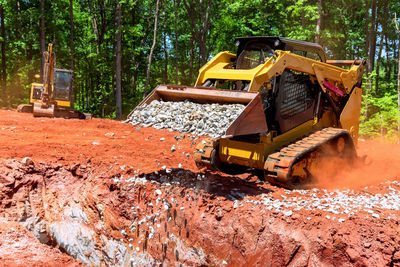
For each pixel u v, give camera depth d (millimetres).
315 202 5980
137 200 7082
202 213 6230
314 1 25016
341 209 5660
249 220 5711
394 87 24219
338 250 4906
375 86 24750
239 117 6031
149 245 6617
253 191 6668
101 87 26516
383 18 31109
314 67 7422
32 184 7598
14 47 32969
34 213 7379
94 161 8148
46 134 11422
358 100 8734
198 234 6145
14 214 7141
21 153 8367
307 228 5254
